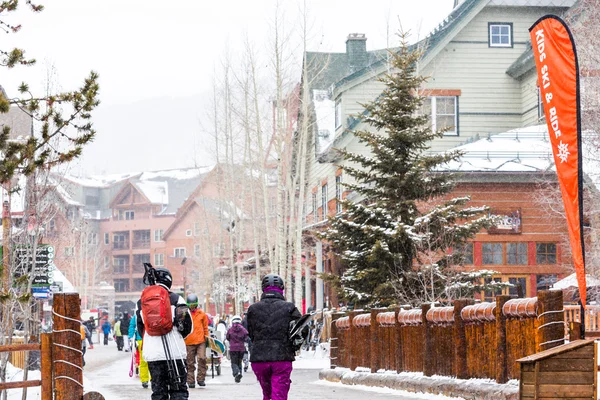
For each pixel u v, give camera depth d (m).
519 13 95.25
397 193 62.59
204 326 44.16
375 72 96.56
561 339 24.98
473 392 30.33
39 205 41.28
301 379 53.78
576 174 23.78
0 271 32.44
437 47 93.88
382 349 41.00
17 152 28.48
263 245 111.31
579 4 77.38
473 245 79.38
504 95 94.56
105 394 38.94
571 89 23.94
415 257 62.38
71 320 24.11
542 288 79.31
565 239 79.00
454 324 32.84
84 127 29.44
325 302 104.94
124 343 114.44
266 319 23.97
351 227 62.53
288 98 97.19
